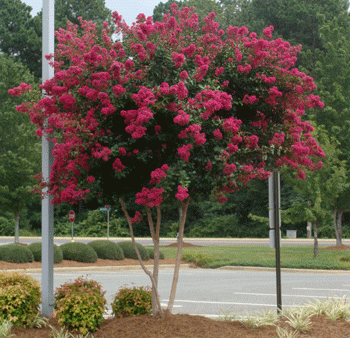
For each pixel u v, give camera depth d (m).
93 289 7.14
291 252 26.59
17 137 29.08
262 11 51.47
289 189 45.03
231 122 6.37
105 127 6.48
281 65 7.42
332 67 29.88
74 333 6.58
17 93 7.37
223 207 48.88
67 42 7.23
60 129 7.17
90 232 46.84
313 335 6.45
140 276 17.00
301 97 7.39
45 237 7.60
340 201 28.41
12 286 7.15
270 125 7.34
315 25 48.75
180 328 6.41
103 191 6.71
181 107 6.19
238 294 12.32
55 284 13.56
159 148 6.48
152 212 7.52
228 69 7.02
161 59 6.64
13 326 6.82
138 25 7.08
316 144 7.47
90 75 6.52
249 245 32.81
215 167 6.57
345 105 29.41
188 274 18.22
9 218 47.62
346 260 22.62
